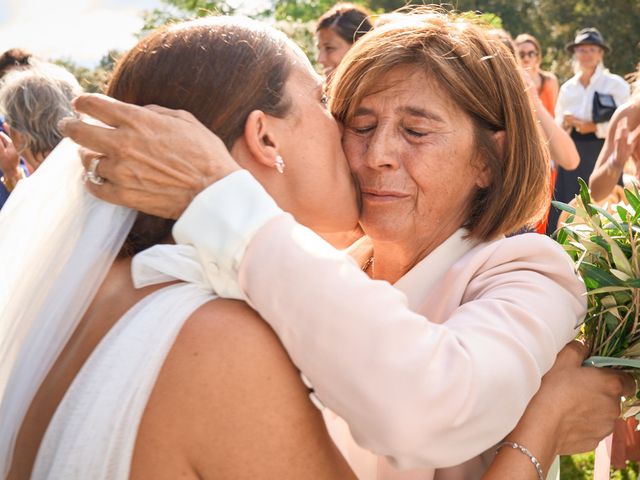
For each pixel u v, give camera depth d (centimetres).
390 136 183
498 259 180
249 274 142
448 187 186
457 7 208
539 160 192
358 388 139
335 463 148
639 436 279
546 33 2586
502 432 154
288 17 1070
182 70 159
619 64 2555
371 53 185
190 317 142
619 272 189
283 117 165
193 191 149
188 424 137
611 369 187
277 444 139
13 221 163
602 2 2559
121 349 141
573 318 177
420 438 142
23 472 151
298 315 139
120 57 169
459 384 144
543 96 803
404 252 195
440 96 183
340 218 177
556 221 520
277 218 145
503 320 161
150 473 137
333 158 173
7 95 416
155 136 148
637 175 486
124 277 158
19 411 153
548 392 174
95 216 156
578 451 178
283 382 141
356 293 141
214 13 181
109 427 137
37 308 158
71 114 416
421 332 145
